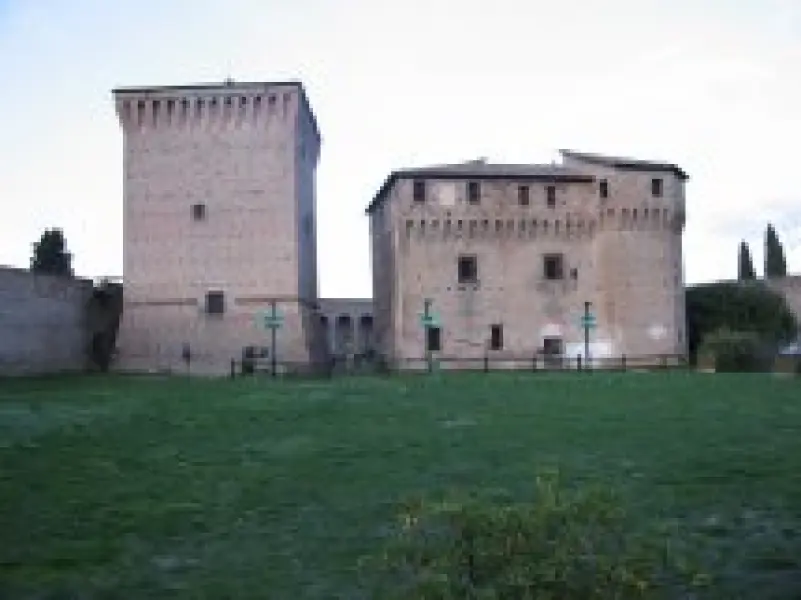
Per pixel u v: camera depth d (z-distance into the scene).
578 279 56.44
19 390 34.62
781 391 31.45
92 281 52.03
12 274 42.97
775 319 59.75
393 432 20.22
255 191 50.41
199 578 9.25
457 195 55.62
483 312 55.62
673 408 25.16
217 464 16.12
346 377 45.41
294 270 50.03
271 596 8.62
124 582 9.14
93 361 51.50
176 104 50.50
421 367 54.56
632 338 55.22
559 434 19.39
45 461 16.58
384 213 61.50
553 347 56.03
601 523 5.35
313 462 16.16
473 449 17.33
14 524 11.62
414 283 55.09
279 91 50.12
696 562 9.20
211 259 50.31
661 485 13.41
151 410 25.94
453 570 5.23
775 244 81.44
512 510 5.34
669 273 56.03
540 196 56.38
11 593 8.78
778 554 9.69
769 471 14.55
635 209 55.44
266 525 11.45
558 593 5.11
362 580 8.95
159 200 50.62
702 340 56.41
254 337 49.75
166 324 49.94
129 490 13.75
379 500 12.72
